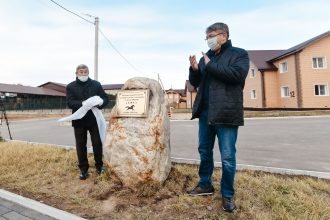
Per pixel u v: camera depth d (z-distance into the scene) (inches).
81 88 183.0
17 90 1534.2
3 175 183.3
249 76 1224.8
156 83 169.5
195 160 218.5
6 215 129.3
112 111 170.4
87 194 151.5
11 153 237.1
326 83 981.2
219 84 126.3
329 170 192.9
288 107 1043.3
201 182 144.1
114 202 139.9
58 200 145.3
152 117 157.3
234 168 126.2
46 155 233.9
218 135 130.0
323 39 983.0
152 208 132.1
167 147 163.5
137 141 153.6
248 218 119.6
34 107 1451.8
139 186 151.8
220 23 133.0
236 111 124.2
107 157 163.9
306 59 980.6
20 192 157.8
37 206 135.9
